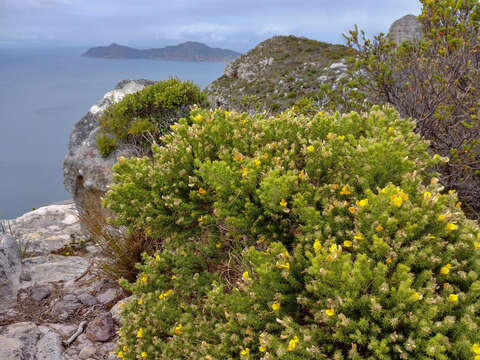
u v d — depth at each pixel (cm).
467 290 182
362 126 289
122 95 848
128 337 275
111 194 286
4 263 441
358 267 169
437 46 437
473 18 414
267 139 291
